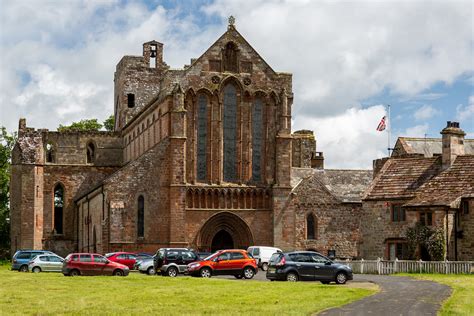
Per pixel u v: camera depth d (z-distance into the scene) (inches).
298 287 2329.0
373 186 3686.0
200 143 4094.5
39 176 5004.9
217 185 4077.3
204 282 2561.5
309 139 5319.9
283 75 4205.2
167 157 4020.7
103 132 5442.9
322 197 4306.1
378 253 3575.3
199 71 4097.0
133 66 5634.8
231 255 2906.0
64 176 5147.6
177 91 4013.3
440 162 3609.7
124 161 5349.4
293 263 2615.7
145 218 3973.9
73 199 5137.8
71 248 5083.7
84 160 5369.1
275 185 4133.9
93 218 4411.9
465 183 3403.1
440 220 3309.5
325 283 2603.3
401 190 3575.3
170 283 2529.5
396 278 2763.3
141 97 5625.0
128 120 5541.3
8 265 4311.0
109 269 3006.9
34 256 3481.8
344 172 4859.7
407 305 1819.6
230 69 4158.5
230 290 2240.4
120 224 3937.0
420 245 3358.8
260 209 4133.9
